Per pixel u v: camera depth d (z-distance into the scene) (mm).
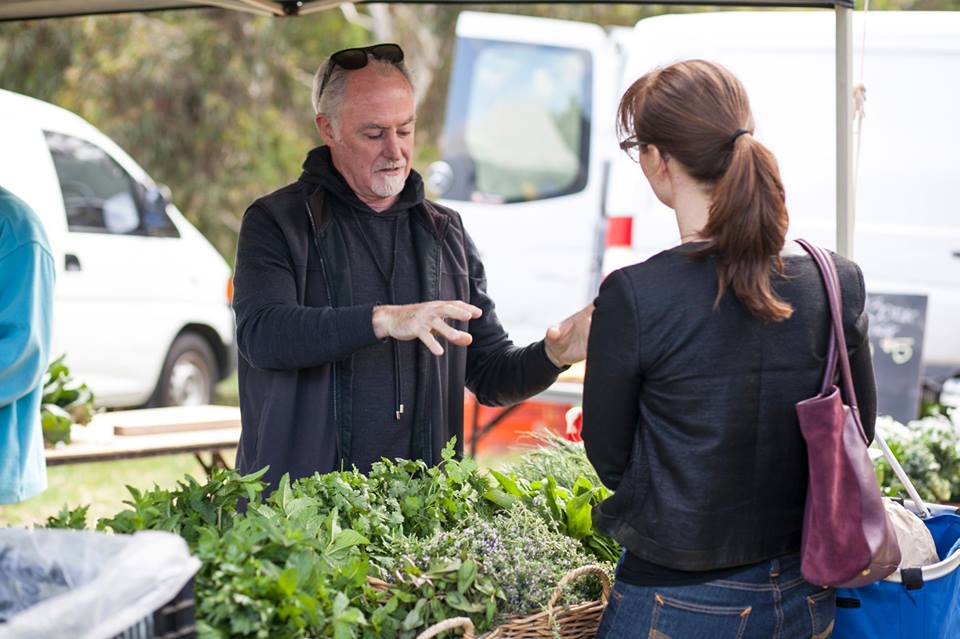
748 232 1908
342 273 2746
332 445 2711
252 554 1978
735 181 1916
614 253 6500
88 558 1817
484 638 2135
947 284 6238
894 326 5688
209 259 7664
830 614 2123
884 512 2002
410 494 2504
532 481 2893
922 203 6254
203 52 12977
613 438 2027
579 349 2576
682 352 1952
